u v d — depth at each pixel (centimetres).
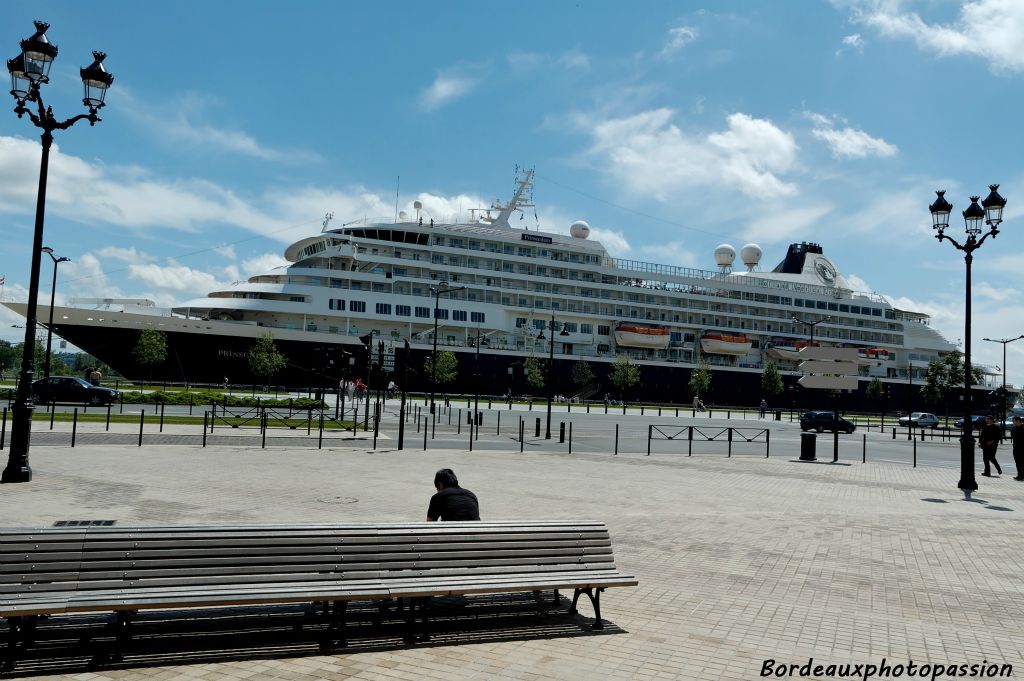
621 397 8488
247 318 6519
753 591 796
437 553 597
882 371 10075
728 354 9225
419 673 518
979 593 819
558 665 547
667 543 1037
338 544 566
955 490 1820
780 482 1856
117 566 508
